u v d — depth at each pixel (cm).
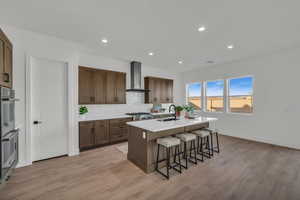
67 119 312
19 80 253
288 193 186
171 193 188
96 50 363
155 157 253
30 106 264
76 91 323
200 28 246
